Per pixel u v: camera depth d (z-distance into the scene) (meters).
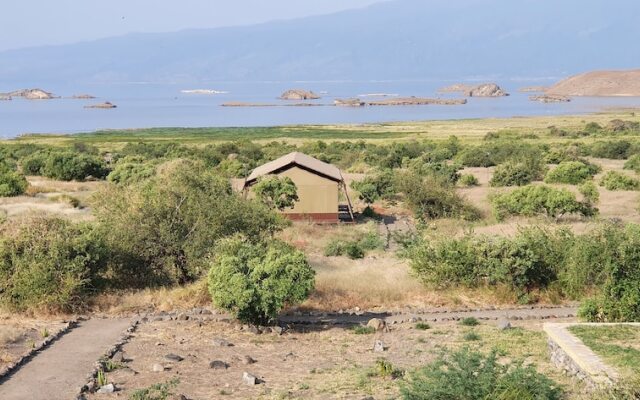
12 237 36.28
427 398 19.17
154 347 29.00
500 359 26.39
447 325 33.69
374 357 27.73
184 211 42.28
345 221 74.62
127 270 41.69
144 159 123.25
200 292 37.47
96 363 26.12
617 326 27.06
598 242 38.19
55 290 35.00
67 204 77.38
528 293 39.31
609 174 91.00
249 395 22.80
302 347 29.55
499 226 63.09
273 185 71.19
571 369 23.73
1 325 32.00
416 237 55.38
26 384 24.14
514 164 101.06
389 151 140.62
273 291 32.12
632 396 19.12
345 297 38.31
